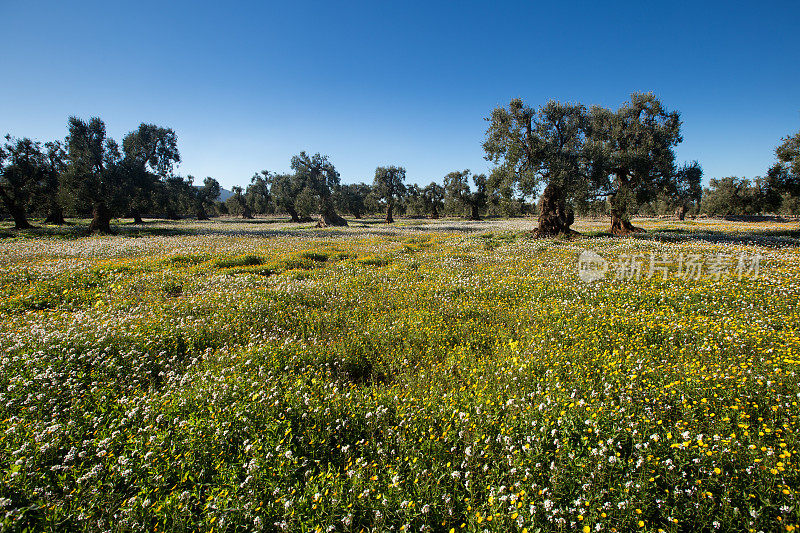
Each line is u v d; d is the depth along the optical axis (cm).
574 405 481
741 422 436
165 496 370
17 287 1214
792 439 412
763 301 952
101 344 720
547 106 2816
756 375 543
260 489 386
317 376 635
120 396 569
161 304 1043
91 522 338
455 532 344
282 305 1055
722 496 343
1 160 3781
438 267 1620
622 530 327
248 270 1603
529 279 1289
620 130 3131
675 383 523
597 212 3384
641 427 443
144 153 3734
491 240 2781
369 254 2105
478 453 438
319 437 466
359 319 946
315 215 7656
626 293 1071
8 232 3300
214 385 560
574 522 330
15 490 370
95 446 440
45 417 491
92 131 3375
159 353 721
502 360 671
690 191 3188
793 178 3631
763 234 3241
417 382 623
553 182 2766
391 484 379
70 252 2022
